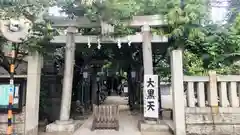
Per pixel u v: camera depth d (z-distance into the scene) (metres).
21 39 5.68
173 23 6.92
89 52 10.33
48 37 6.30
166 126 6.80
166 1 7.13
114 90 27.50
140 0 7.12
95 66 13.99
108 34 7.11
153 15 7.33
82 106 10.59
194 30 7.07
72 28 7.30
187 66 7.46
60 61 10.01
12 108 5.62
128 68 12.62
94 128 7.08
